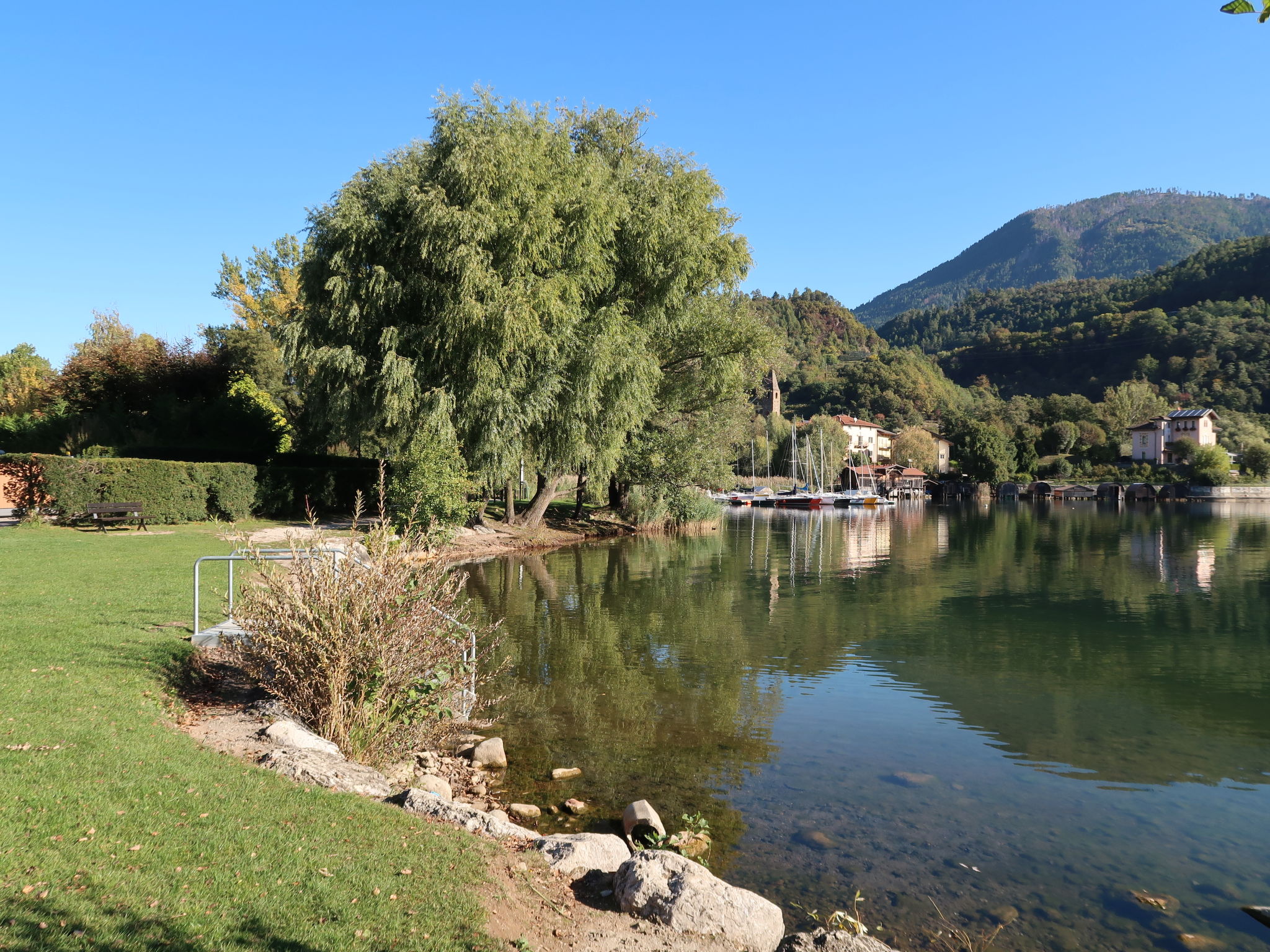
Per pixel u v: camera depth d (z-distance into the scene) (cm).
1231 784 826
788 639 1555
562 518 3975
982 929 539
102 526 2323
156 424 3694
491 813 658
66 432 3503
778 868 623
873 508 8650
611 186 2714
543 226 2430
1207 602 2094
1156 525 5700
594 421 2722
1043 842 682
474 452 2509
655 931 436
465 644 977
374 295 2359
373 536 787
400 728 785
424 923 391
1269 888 607
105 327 4912
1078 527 5494
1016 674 1299
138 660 834
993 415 13788
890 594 2191
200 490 2658
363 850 464
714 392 3425
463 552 2773
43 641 880
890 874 618
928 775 841
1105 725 1032
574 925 432
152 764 556
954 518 6662
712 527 4744
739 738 955
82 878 386
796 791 789
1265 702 1145
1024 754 914
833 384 17800
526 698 1105
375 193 2412
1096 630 1694
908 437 13225
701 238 2911
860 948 429
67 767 527
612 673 1252
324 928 374
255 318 5438
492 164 2352
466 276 2264
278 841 459
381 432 2594
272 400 4072
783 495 9288
